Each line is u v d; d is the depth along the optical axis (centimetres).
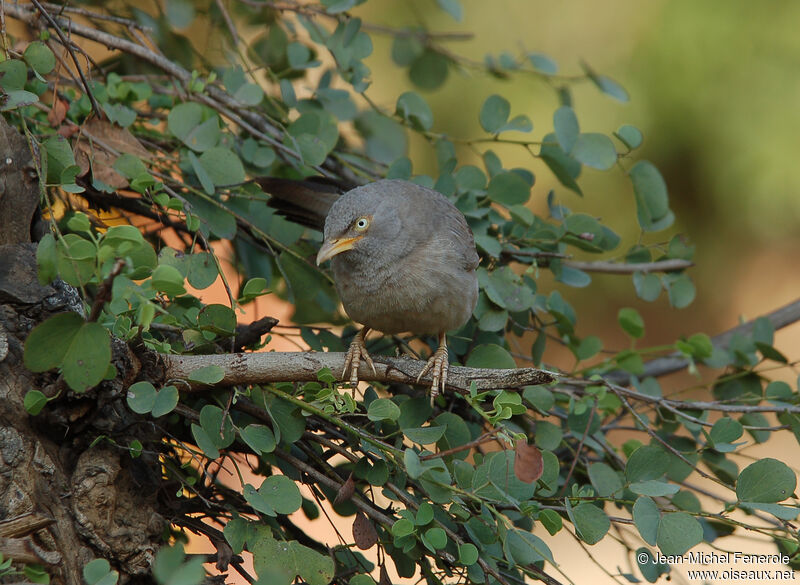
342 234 712
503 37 1744
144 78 783
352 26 808
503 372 594
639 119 1727
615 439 1313
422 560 591
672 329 1888
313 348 740
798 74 1681
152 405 533
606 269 837
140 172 655
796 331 1881
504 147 1695
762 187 1727
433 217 720
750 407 680
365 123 895
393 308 716
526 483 575
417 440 577
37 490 526
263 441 570
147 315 468
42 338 474
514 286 751
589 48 1744
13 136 588
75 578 524
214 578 558
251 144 782
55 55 650
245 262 802
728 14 1688
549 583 577
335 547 607
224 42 910
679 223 1831
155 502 582
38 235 617
